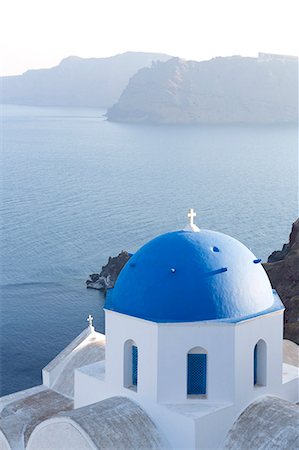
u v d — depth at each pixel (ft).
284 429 81.35
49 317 240.94
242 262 89.76
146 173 621.72
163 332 84.94
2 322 235.61
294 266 228.84
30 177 592.60
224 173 630.33
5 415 105.70
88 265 306.76
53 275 291.79
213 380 85.87
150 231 374.63
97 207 444.14
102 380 93.76
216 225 392.68
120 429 82.43
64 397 110.32
